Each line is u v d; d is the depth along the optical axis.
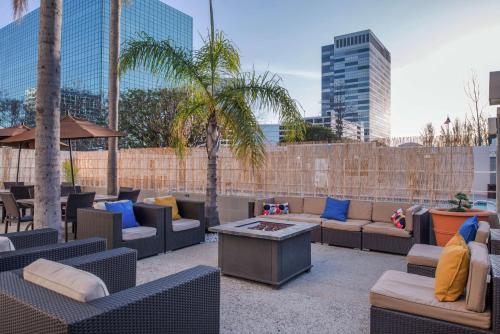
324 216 5.89
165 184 9.14
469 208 5.00
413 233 4.96
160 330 1.74
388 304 2.43
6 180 10.55
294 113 6.08
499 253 3.09
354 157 6.79
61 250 2.71
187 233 5.50
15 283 1.72
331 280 4.00
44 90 4.37
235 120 5.86
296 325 2.86
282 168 7.47
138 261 4.68
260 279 3.80
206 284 2.04
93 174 10.68
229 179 8.07
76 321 1.36
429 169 6.13
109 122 7.77
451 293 2.32
